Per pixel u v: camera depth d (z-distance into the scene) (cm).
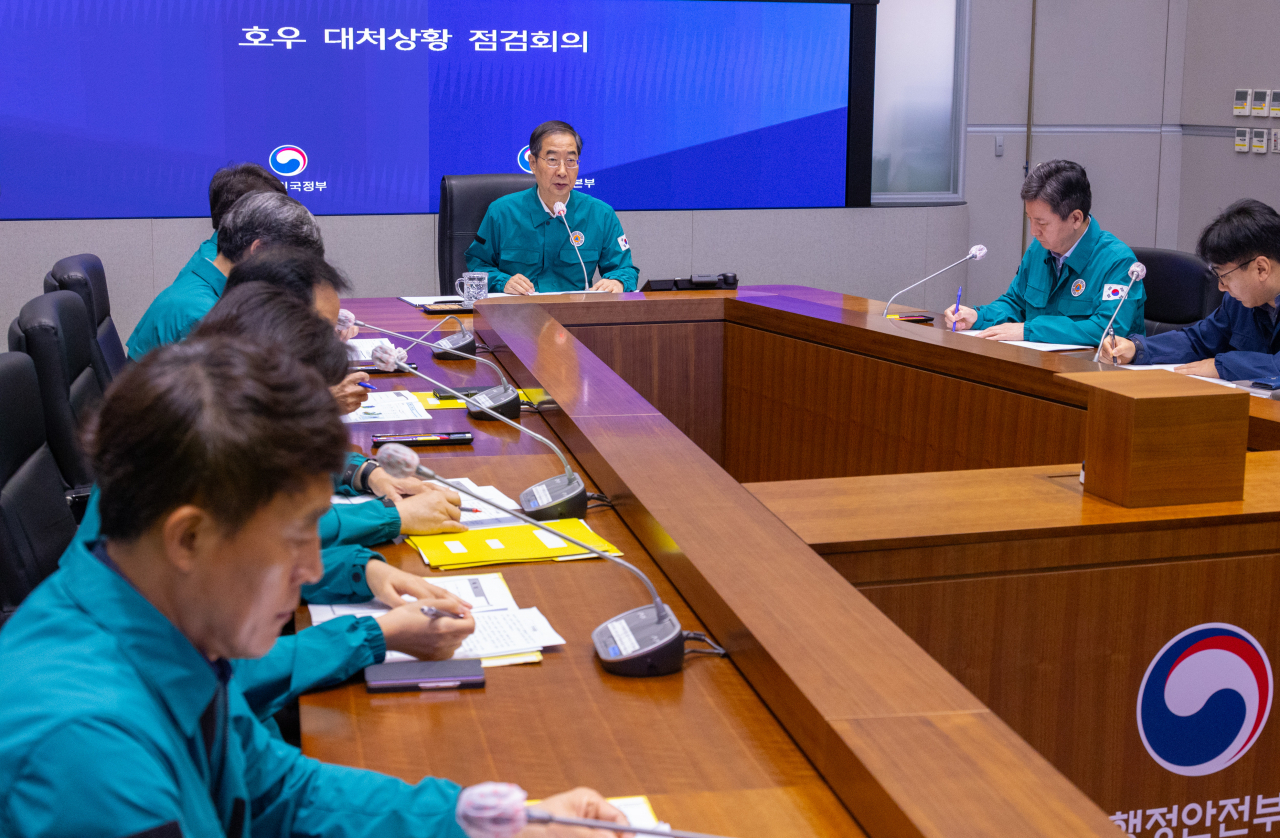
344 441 75
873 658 118
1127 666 184
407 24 543
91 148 514
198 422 69
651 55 573
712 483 181
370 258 559
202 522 71
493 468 210
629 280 456
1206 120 657
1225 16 637
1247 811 194
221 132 529
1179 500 184
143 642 73
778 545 153
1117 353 319
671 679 127
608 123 574
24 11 495
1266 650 189
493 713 119
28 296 516
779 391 371
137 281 529
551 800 91
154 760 70
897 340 312
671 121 581
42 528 198
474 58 554
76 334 266
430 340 346
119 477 70
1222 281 301
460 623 130
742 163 593
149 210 527
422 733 114
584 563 163
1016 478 203
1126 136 675
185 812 73
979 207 668
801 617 129
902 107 638
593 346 385
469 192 465
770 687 119
